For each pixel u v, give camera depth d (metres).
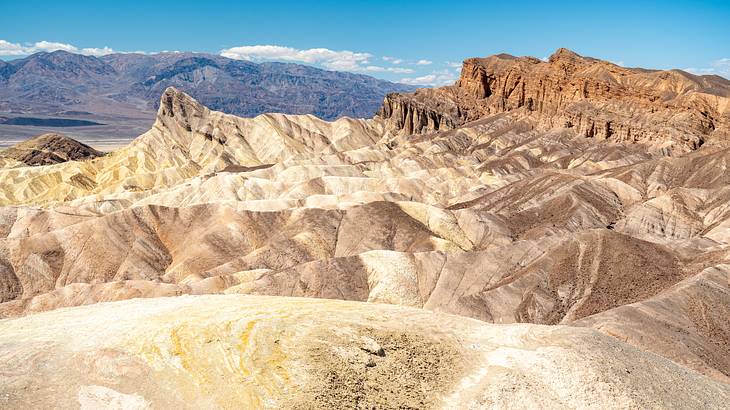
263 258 85.88
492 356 35.44
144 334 30.81
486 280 75.25
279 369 29.22
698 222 100.31
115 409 25.31
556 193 114.12
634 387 33.25
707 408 33.53
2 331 35.97
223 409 25.80
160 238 93.94
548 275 72.25
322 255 90.06
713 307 57.53
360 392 29.14
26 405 24.94
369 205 101.88
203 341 30.25
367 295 70.94
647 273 69.88
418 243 90.00
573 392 32.06
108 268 85.25
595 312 64.31
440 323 40.28
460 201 134.62
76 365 28.05
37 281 81.38
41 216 103.69
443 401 30.23
